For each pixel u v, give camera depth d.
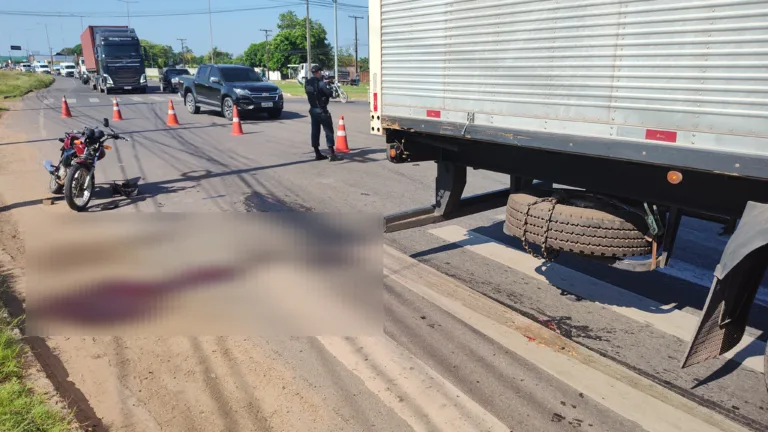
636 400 3.39
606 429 3.11
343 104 28.45
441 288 5.02
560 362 3.81
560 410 3.28
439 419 3.17
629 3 3.19
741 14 2.73
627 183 3.85
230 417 3.17
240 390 3.44
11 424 2.81
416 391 3.45
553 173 4.37
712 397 3.43
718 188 3.33
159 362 3.74
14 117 19.33
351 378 3.58
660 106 3.13
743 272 3.12
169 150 12.50
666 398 3.41
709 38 2.87
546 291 4.98
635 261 3.94
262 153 12.15
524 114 3.93
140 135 15.00
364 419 3.16
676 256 5.83
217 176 9.67
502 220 7.15
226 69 19.56
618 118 3.35
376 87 5.34
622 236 3.88
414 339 4.10
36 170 10.03
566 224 4.02
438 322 4.37
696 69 2.94
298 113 21.77
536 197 4.39
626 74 3.26
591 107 3.49
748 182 3.17
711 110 2.91
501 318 4.45
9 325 3.98
